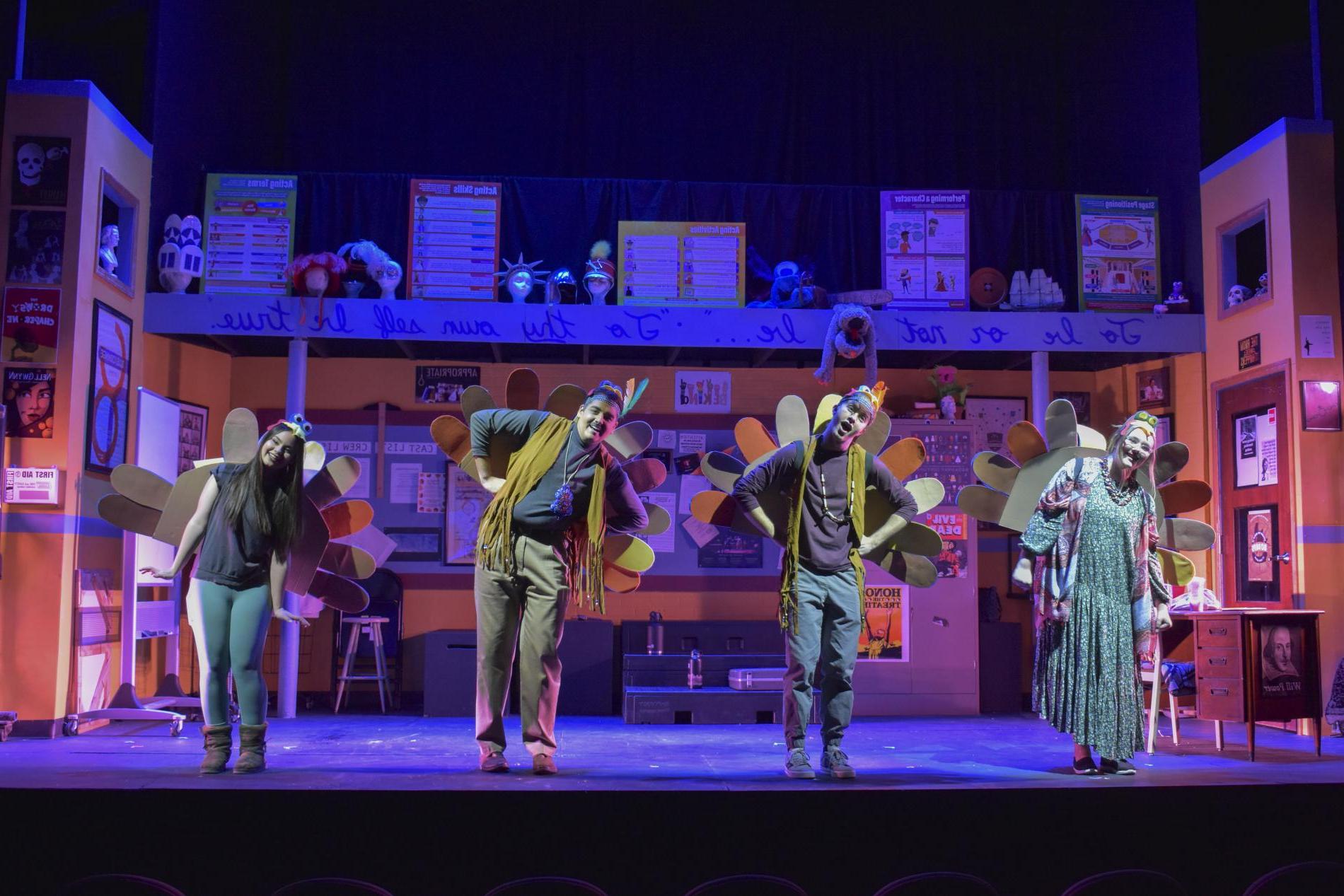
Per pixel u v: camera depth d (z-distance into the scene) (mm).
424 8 8531
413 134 8422
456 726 6840
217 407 8156
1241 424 7246
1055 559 4734
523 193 8016
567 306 7395
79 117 6484
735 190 8125
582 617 7887
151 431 6809
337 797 3891
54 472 6211
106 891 2580
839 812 4008
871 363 7312
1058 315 7562
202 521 4629
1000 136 8688
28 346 6297
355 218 7844
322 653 8086
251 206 7465
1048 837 4109
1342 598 6645
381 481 8195
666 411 8398
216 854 3883
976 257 8117
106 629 6766
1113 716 4543
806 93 8703
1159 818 4176
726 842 3963
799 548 4484
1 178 6391
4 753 5203
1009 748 5602
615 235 8031
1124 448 4695
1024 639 8414
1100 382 8562
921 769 4719
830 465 4559
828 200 8180
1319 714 5359
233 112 8234
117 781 4070
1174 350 7590
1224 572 7379
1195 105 7848
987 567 8461
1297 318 6781
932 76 8727
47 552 6211
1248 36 7891
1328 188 6898
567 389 5027
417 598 8148
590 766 4777
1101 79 8641
